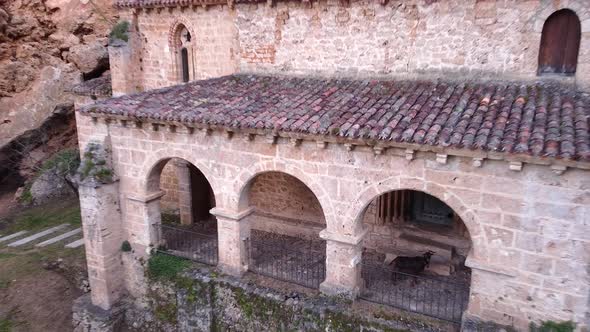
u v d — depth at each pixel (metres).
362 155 8.48
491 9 9.45
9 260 15.58
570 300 7.40
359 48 11.12
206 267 11.15
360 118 8.52
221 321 10.55
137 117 10.23
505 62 9.52
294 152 9.19
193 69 14.62
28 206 21.42
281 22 12.01
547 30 9.16
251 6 12.34
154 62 15.24
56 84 20.91
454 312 9.09
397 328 8.58
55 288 14.07
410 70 10.60
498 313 8.06
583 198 6.90
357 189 8.73
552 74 9.22
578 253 7.15
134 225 11.82
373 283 10.60
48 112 20.95
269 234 14.09
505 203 7.48
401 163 8.16
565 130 6.96
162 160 11.06
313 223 13.56
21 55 20.86
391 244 12.20
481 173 7.54
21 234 18.08
